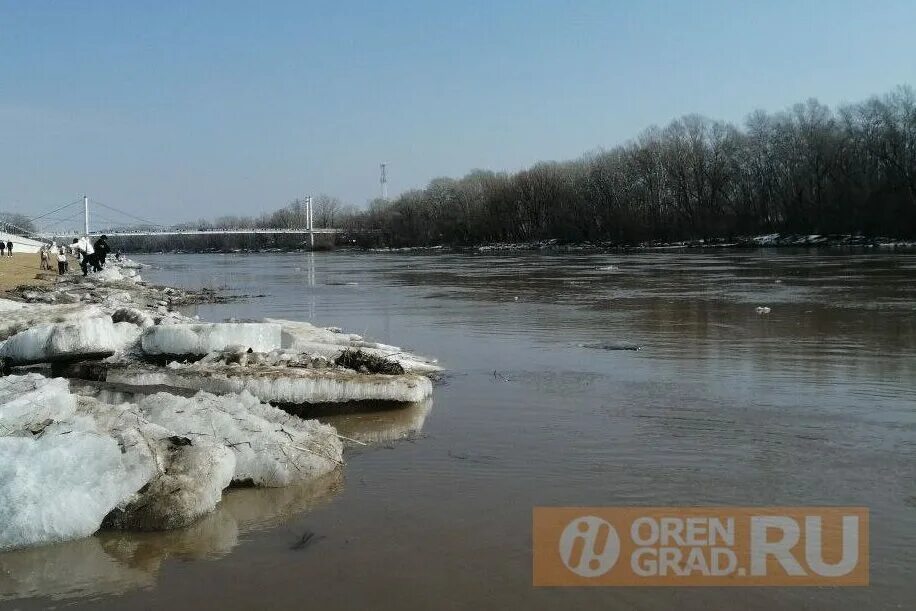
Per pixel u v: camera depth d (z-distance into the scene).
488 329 18.16
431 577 4.98
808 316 19.03
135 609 4.62
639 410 9.38
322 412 9.58
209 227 172.88
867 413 9.07
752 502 6.21
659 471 6.98
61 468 5.89
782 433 8.21
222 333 11.00
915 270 37.09
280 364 10.45
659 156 98.19
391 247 135.12
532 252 93.94
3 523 5.52
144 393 8.87
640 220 94.69
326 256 112.31
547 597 4.72
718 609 4.59
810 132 84.00
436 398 10.33
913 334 15.62
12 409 6.63
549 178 113.25
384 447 7.96
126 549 5.49
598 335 16.52
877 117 78.38
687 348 14.34
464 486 6.66
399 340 16.38
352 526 5.82
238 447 6.93
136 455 6.21
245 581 4.96
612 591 4.80
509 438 8.20
